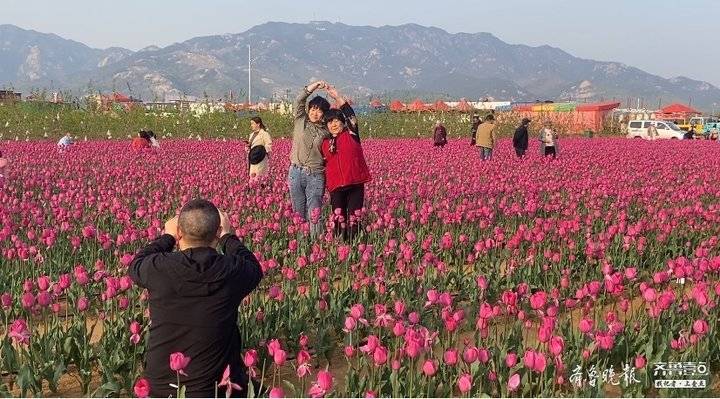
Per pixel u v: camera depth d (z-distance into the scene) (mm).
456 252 9477
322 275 6984
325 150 10406
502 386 5137
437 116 53875
